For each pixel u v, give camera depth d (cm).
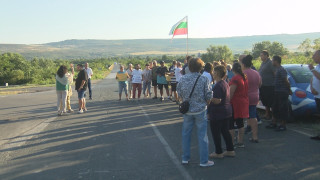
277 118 809
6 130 838
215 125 543
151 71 1534
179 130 782
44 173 488
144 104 1302
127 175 474
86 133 769
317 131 727
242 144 612
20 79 5462
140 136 724
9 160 558
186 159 522
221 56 9994
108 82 3391
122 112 1097
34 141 699
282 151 580
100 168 507
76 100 1575
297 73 855
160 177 464
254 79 640
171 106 1221
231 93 593
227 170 489
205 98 512
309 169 484
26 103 1520
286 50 7038
